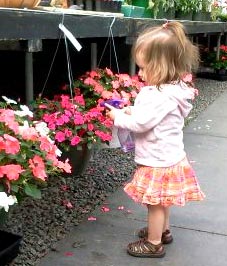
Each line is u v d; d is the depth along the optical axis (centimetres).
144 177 212
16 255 201
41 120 264
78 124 266
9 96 411
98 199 285
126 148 231
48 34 249
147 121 205
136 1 461
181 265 214
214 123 518
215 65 874
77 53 460
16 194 184
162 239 231
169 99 207
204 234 245
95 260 215
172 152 211
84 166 315
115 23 328
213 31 710
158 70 207
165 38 207
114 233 242
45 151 189
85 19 285
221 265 215
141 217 262
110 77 332
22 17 225
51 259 213
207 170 351
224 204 285
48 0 328
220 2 930
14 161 178
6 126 187
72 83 331
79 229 245
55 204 274
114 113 220
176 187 210
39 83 440
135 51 215
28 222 248
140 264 214
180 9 598
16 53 404
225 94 726
